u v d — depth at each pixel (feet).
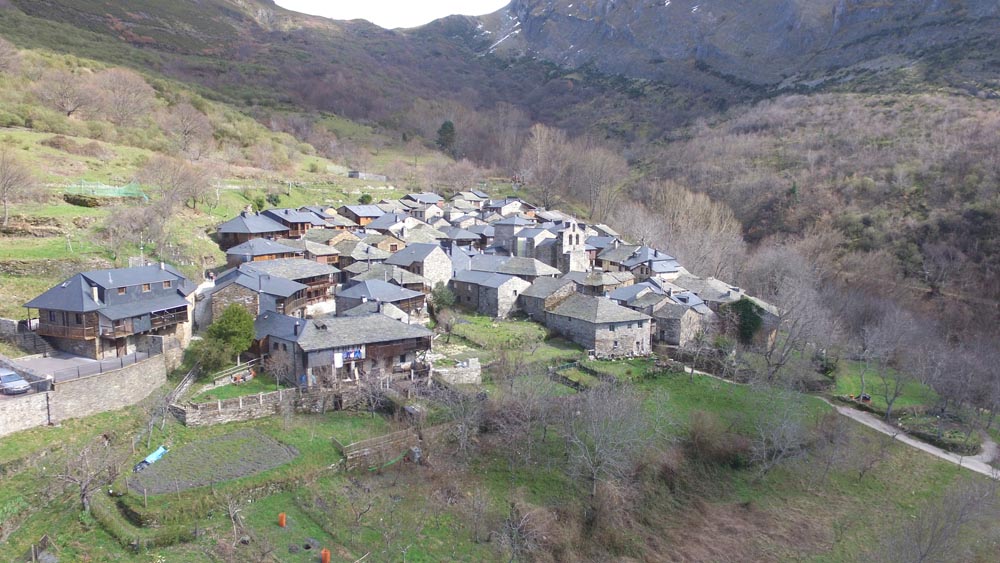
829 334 257.34
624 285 288.71
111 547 109.60
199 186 296.10
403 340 185.37
